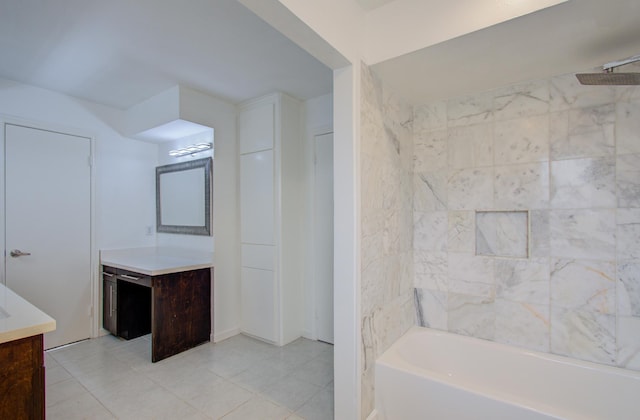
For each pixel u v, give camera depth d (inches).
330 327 119.8
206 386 88.9
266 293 120.6
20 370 45.2
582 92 74.4
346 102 67.8
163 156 144.2
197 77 103.5
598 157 72.6
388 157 83.0
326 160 120.8
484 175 87.2
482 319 87.1
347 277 68.1
